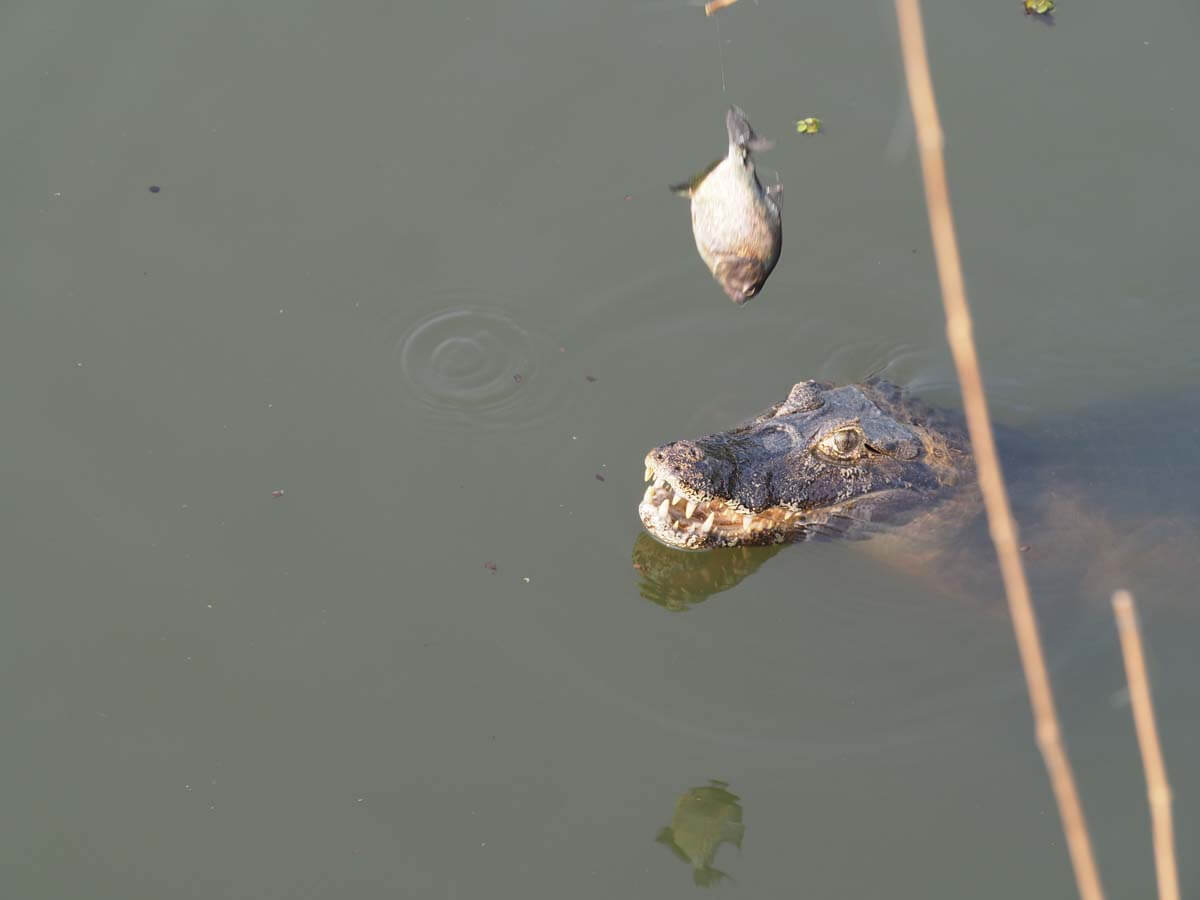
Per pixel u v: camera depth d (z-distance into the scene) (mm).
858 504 9203
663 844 7488
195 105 11188
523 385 9977
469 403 9828
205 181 10797
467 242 10672
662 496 9117
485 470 9445
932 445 9422
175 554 8828
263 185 10805
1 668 8234
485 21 11797
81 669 8258
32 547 8781
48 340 9852
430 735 8016
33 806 7668
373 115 11227
